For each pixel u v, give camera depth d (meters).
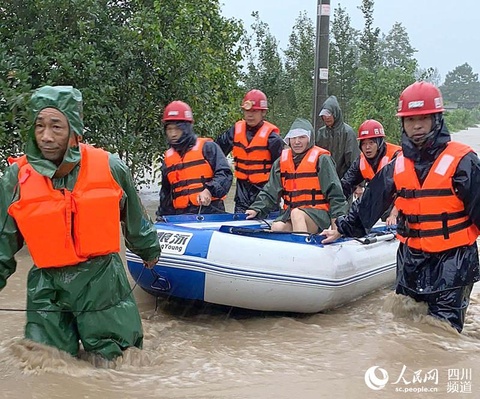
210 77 12.09
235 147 8.57
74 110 4.33
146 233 4.89
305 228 6.86
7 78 8.49
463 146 5.54
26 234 4.40
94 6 9.41
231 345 5.34
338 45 19.52
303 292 6.00
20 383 4.23
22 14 9.16
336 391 4.32
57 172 4.40
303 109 17.52
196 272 5.88
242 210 8.55
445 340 5.39
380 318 6.00
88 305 4.54
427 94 5.44
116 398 4.11
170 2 10.73
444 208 5.54
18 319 5.71
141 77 10.50
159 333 5.61
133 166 11.02
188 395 4.20
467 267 5.60
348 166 9.77
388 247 7.22
